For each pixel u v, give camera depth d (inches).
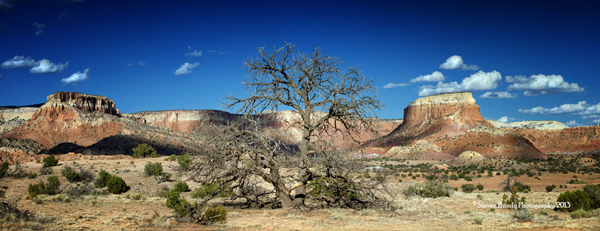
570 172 3122.5
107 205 731.4
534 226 478.9
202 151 591.2
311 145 629.3
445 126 7691.9
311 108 653.9
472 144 5969.5
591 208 671.8
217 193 639.1
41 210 577.9
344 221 544.7
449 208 740.7
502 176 2783.0
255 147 626.5
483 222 554.3
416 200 859.4
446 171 3331.7
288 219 553.9
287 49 644.1
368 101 640.4
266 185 955.3
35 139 5831.7
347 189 665.6
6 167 1702.8
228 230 448.5
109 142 4222.4
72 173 1540.4
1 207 441.1
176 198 549.6
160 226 457.4
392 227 498.0
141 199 927.0
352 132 671.1
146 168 1611.7
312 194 764.0
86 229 406.3
